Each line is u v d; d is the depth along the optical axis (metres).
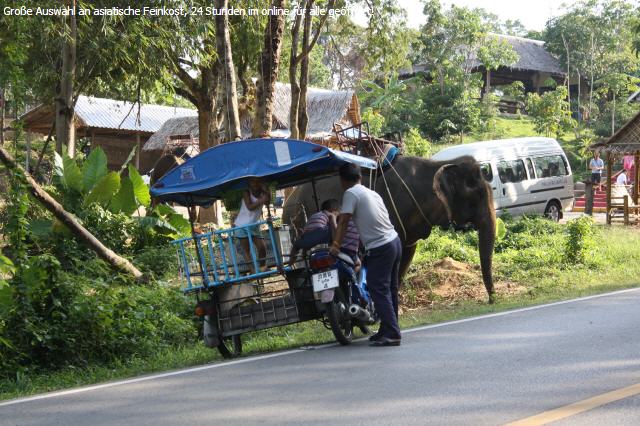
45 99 35.38
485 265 17.80
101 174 25.19
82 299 14.02
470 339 12.19
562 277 21.55
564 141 86.06
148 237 25.23
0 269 13.83
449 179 17.64
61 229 22.47
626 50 99.12
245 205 13.49
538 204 36.69
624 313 14.19
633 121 35.53
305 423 7.91
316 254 12.22
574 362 10.12
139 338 14.34
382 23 32.28
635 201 39.19
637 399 8.28
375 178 17.42
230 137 22.14
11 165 15.19
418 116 83.75
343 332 12.54
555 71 100.94
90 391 10.34
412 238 17.75
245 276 12.41
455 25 83.69
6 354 13.08
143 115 64.12
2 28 27.86
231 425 8.00
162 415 8.60
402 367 10.32
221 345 12.62
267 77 25.05
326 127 51.94
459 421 7.72
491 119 87.56
